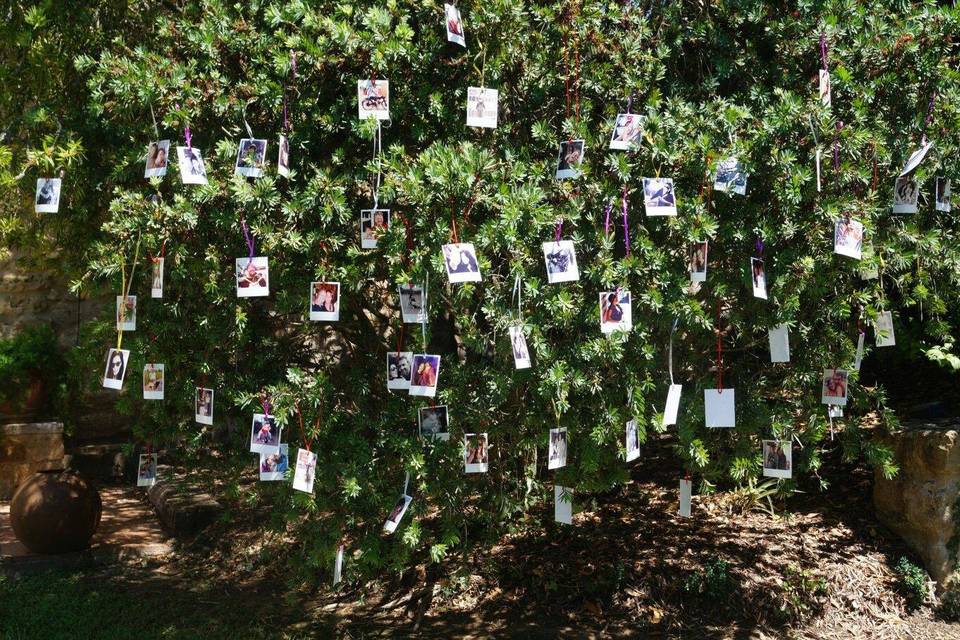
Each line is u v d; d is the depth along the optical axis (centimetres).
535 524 525
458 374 363
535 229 326
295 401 359
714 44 382
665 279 340
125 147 377
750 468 401
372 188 352
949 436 481
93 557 585
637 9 370
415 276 329
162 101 346
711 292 360
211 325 376
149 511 708
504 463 404
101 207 414
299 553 429
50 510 573
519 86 370
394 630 469
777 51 374
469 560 513
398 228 331
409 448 359
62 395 782
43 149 395
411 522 379
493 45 351
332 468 372
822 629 458
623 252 350
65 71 412
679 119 339
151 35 410
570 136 346
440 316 465
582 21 353
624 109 359
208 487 508
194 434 416
